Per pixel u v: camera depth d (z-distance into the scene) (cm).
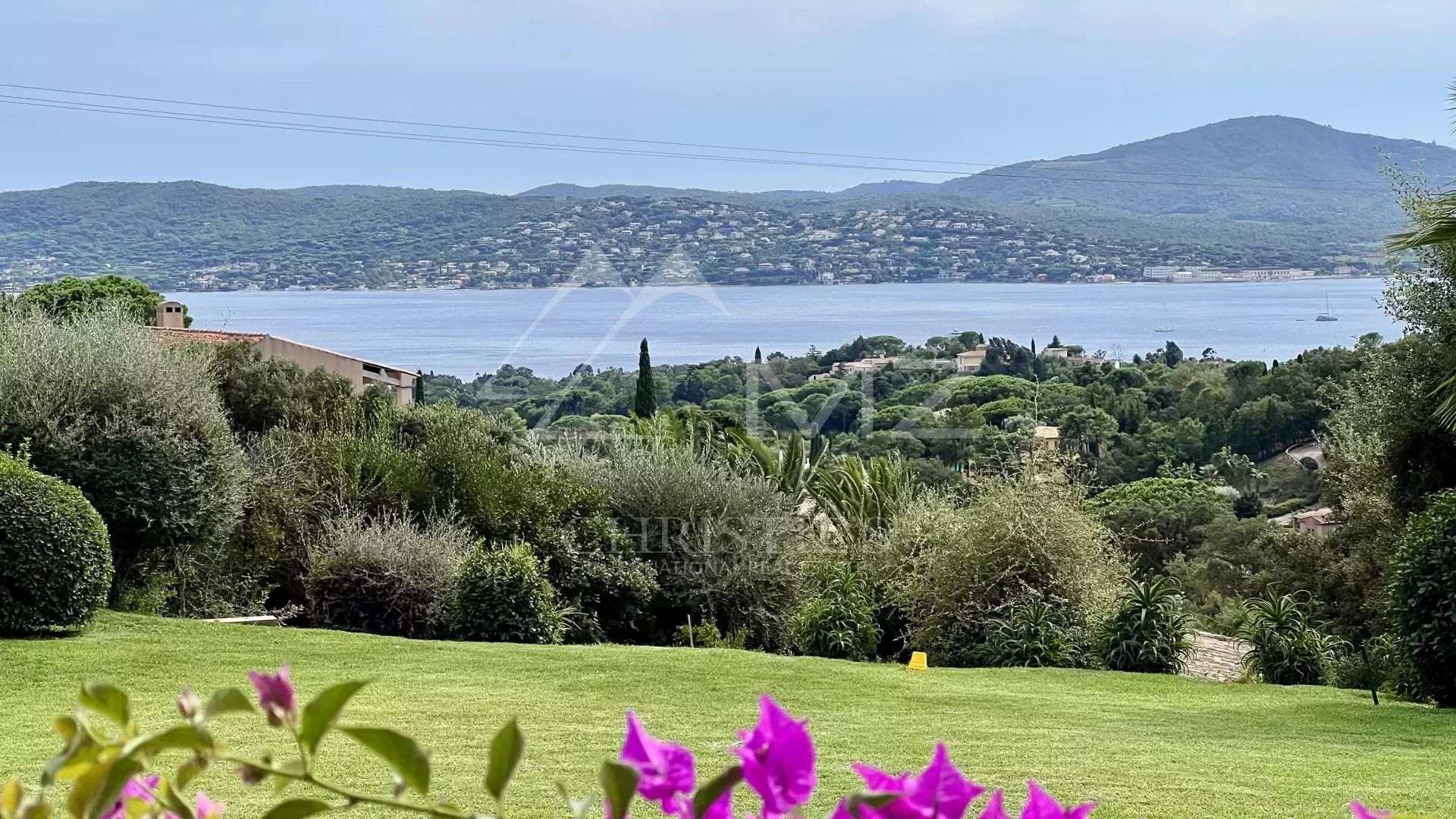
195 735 103
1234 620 1752
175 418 1141
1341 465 1692
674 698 783
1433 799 534
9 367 1097
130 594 1115
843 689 849
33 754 552
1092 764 604
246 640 969
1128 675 1066
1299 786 562
